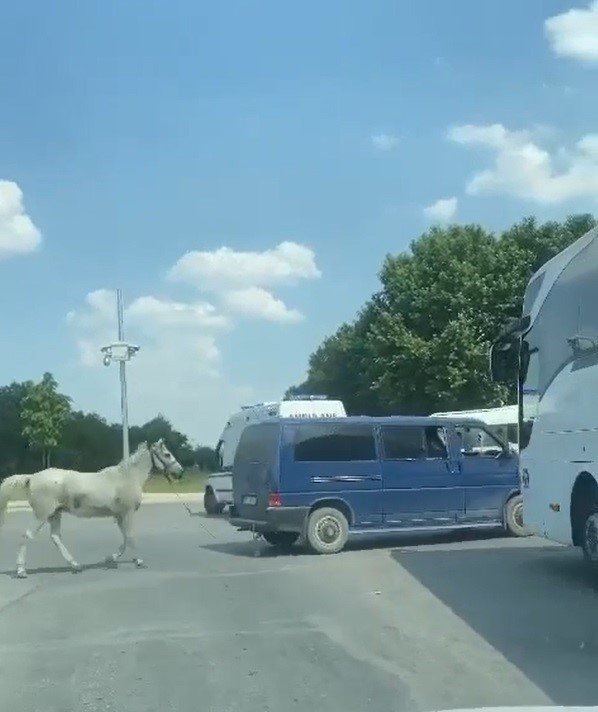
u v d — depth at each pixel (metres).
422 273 46.81
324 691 7.38
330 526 16.70
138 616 10.95
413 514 17.27
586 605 10.79
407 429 17.50
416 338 44.72
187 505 36.00
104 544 20.33
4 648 9.42
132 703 7.25
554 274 12.80
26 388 52.06
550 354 12.73
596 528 11.60
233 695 7.36
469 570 13.62
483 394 43.31
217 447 29.59
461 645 8.84
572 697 7.06
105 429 52.69
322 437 16.95
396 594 11.77
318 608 11.02
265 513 16.62
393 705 6.93
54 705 7.28
